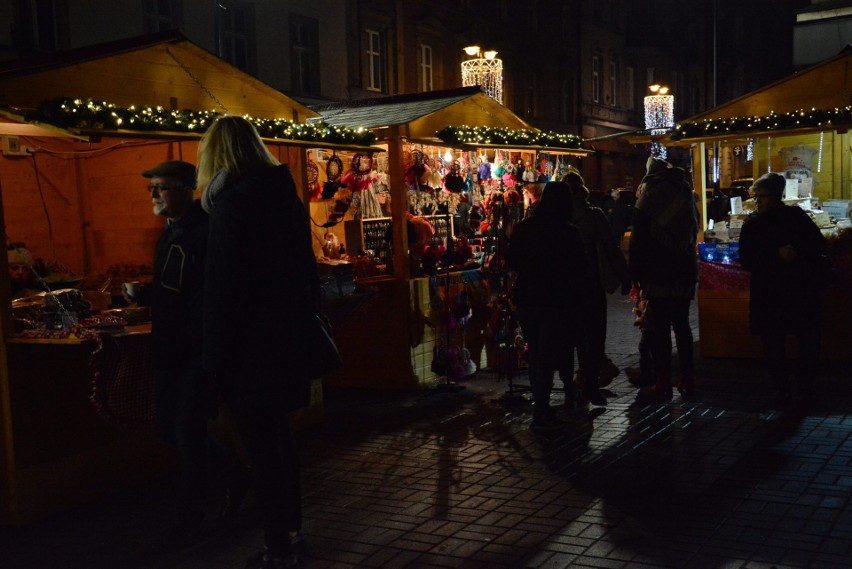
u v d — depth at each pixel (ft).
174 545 14.52
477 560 13.44
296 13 59.41
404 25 74.33
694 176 32.09
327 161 27.91
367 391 27.61
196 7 50.85
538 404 20.51
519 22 95.86
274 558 12.80
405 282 26.96
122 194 24.93
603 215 23.26
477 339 30.40
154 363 14.56
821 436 19.34
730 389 24.71
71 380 17.19
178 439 14.65
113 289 22.81
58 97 16.92
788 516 14.58
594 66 113.19
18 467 16.20
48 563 14.24
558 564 13.11
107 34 44.96
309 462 19.45
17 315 17.37
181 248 14.30
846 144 35.06
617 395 24.81
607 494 16.28
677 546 13.53
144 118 17.72
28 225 24.22
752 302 22.82
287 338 12.38
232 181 12.78
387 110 29.45
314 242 27.68
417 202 28.99
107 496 17.84
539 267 20.36
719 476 16.93
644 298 24.41
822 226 29.30
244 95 22.08
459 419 22.99
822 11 53.42
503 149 30.50
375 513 15.87
